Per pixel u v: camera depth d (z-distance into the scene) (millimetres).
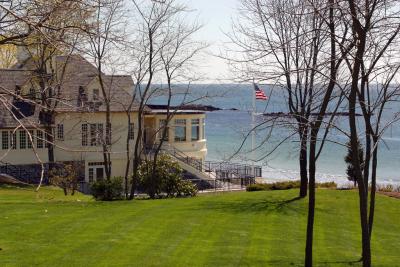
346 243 17609
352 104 9711
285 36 26859
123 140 41750
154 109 47281
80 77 36000
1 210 20891
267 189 32406
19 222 18641
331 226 20250
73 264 13812
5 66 31719
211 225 19000
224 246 16125
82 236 16828
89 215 20297
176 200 25328
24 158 37219
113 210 21641
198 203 24062
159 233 17531
